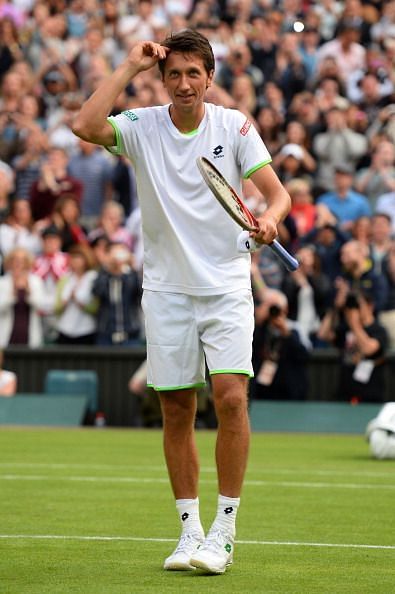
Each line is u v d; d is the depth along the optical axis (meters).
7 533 11.90
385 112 32.50
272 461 19.88
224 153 9.86
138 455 20.59
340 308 26.34
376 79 33.84
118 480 16.78
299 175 31.17
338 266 27.91
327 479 17.14
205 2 37.28
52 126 34.50
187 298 9.87
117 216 29.02
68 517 13.06
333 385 26.98
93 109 9.75
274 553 10.82
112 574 9.66
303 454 21.23
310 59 35.41
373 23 36.38
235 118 9.91
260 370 26.33
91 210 31.33
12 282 27.80
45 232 28.52
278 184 9.80
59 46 36.69
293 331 26.23
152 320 9.98
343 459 20.27
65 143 33.22
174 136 9.86
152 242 9.99
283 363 26.30
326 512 13.68
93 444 22.70
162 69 9.78
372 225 28.16
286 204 9.69
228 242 9.80
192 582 9.32
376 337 26.00
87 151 31.41
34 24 37.44
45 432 25.58
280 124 32.91
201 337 9.88
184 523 10.03
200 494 15.20
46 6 37.75
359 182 31.72
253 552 10.88
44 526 12.38
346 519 13.12
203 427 25.89
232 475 9.71
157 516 13.18
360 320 25.94
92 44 35.84
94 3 38.06
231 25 35.78
